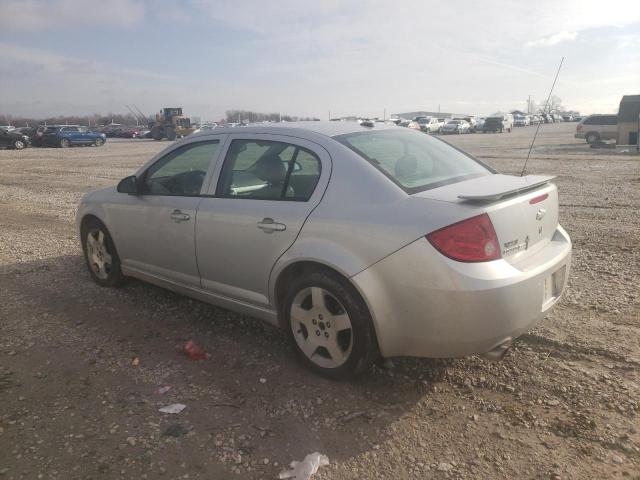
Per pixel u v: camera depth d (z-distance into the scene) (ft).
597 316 14.74
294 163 12.45
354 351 11.12
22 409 10.81
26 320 15.29
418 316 10.27
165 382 11.86
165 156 15.55
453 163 13.30
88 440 9.82
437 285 9.94
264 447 9.65
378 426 10.23
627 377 11.59
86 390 11.53
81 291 17.65
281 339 13.97
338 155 11.80
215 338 14.07
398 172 11.67
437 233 9.98
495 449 9.51
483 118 214.07
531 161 63.82
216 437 9.91
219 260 13.55
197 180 14.48
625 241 22.79
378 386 11.60
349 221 10.94
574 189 39.50
